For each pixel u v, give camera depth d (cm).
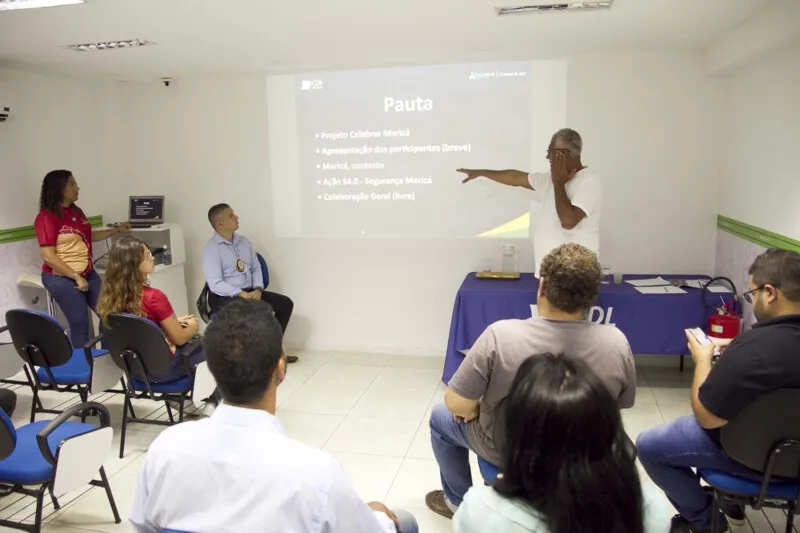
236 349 114
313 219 464
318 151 455
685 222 404
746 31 307
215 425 114
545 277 171
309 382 407
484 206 434
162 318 291
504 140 423
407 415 350
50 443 224
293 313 480
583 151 411
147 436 324
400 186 446
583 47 372
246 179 472
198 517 109
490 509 101
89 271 416
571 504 90
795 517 238
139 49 355
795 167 280
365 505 112
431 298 454
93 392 299
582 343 165
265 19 289
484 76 419
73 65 399
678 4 274
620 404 174
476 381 174
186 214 489
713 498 202
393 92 435
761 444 172
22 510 253
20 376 414
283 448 110
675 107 394
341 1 259
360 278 464
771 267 180
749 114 342
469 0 263
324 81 445
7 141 400
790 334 169
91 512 252
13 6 258
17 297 414
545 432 93
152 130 483
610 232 415
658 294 356
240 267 431
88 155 466
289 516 105
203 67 421
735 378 169
